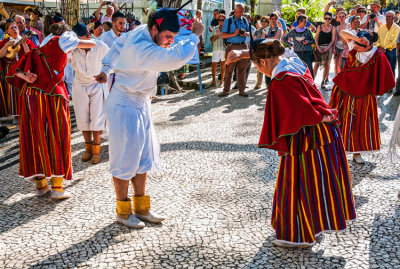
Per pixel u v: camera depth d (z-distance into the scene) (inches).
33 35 301.9
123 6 496.4
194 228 137.5
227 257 120.6
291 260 118.5
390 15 329.1
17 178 187.6
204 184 172.2
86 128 200.2
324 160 115.6
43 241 131.5
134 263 118.6
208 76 465.4
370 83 183.5
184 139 234.1
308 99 111.3
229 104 323.3
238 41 341.4
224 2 537.0
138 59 123.8
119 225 140.9
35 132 156.5
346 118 188.7
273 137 114.3
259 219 142.4
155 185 172.1
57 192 161.0
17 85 159.2
